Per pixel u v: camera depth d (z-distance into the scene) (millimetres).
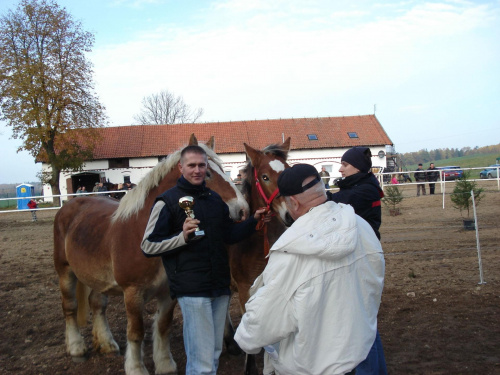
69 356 4688
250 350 2041
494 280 6254
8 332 5395
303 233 1945
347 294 1955
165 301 3949
